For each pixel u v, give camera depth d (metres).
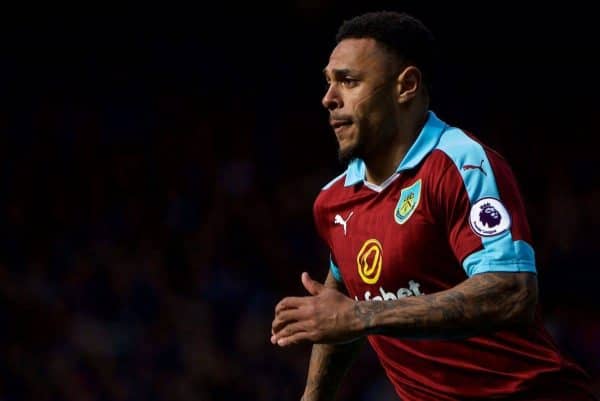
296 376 29.34
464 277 10.43
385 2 41.88
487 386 10.63
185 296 30.84
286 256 33.16
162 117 37.56
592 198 35.09
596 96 39.94
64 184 33.72
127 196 33.81
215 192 34.53
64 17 39.22
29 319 28.55
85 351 28.47
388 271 10.60
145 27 40.00
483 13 41.44
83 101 37.84
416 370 11.11
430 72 10.95
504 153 38.50
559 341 29.98
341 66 10.67
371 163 10.86
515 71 40.66
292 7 41.38
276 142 37.62
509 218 9.82
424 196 10.24
